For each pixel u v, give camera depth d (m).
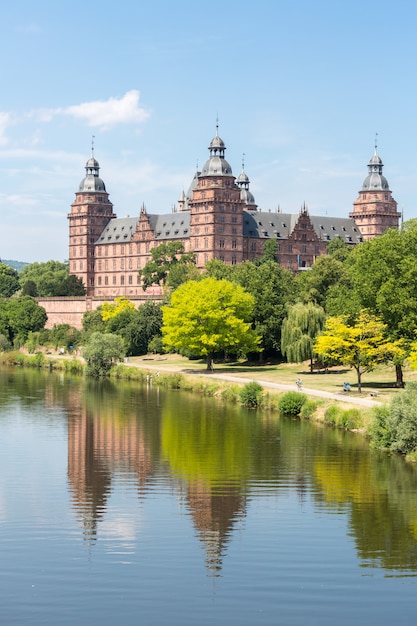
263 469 68.19
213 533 51.12
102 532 51.66
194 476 66.12
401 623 39.44
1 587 43.34
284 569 45.72
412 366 88.19
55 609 40.81
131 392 122.25
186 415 97.44
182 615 40.22
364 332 101.06
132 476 66.44
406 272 105.44
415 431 70.94
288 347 130.00
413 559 47.12
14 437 83.81
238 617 40.00
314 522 53.59
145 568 45.91
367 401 92.88
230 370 140.75
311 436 81.94
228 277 171.38
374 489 61.50
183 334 137.88
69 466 70.25
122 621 39.66
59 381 139.62
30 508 57.06
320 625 39.25
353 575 44.72
